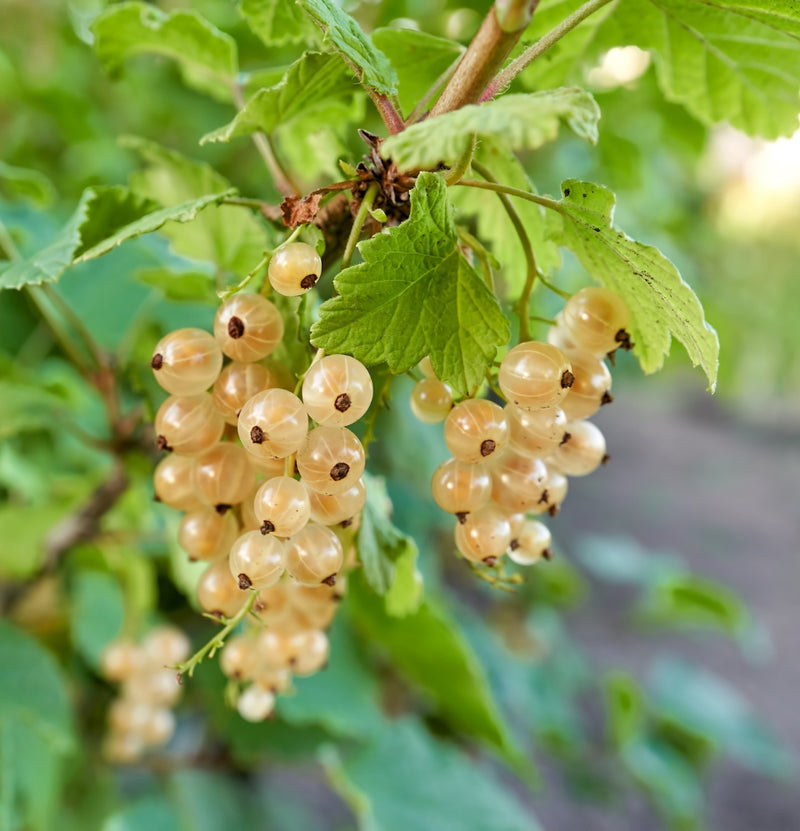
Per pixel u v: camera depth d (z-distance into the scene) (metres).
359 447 0.15
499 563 0.17
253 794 0.40
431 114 0.15
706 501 1.47
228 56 0.22
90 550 0.32
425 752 0.31
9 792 0.27
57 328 0.23
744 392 2.00
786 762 0.50
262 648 0.18
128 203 0.18
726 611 0.52
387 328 0.15
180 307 0.31
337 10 0.16
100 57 0.23
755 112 0.22
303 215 0.15
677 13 0.21
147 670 0.29
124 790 0.39
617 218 0.44
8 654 0.27
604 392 0.17
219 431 0.16
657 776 0.48
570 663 0.56
